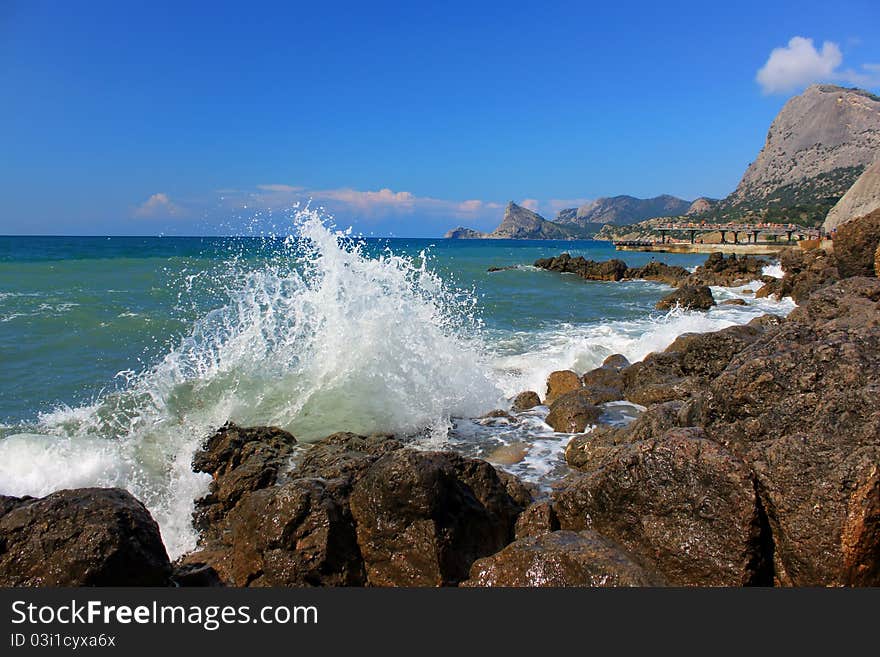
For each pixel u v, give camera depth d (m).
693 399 5.69
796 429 4.65
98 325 14.21
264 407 8.16
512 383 10.17
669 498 4.37
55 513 3.91
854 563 3.85
